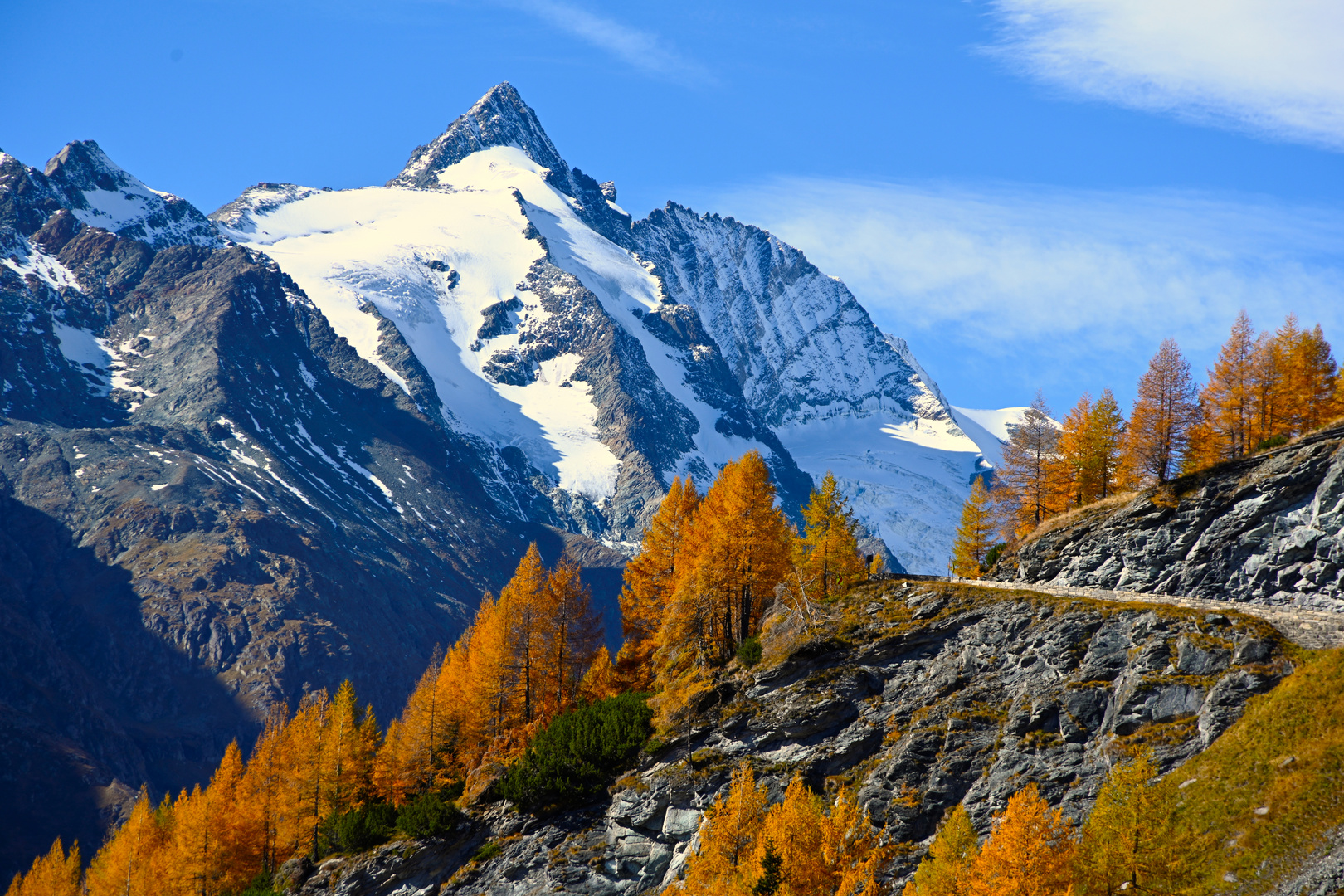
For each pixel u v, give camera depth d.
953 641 62.97
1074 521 75.31
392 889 74.88
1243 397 78.50
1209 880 42.25
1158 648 54.38
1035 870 42.72
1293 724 46.53
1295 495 63.09
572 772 72.12
